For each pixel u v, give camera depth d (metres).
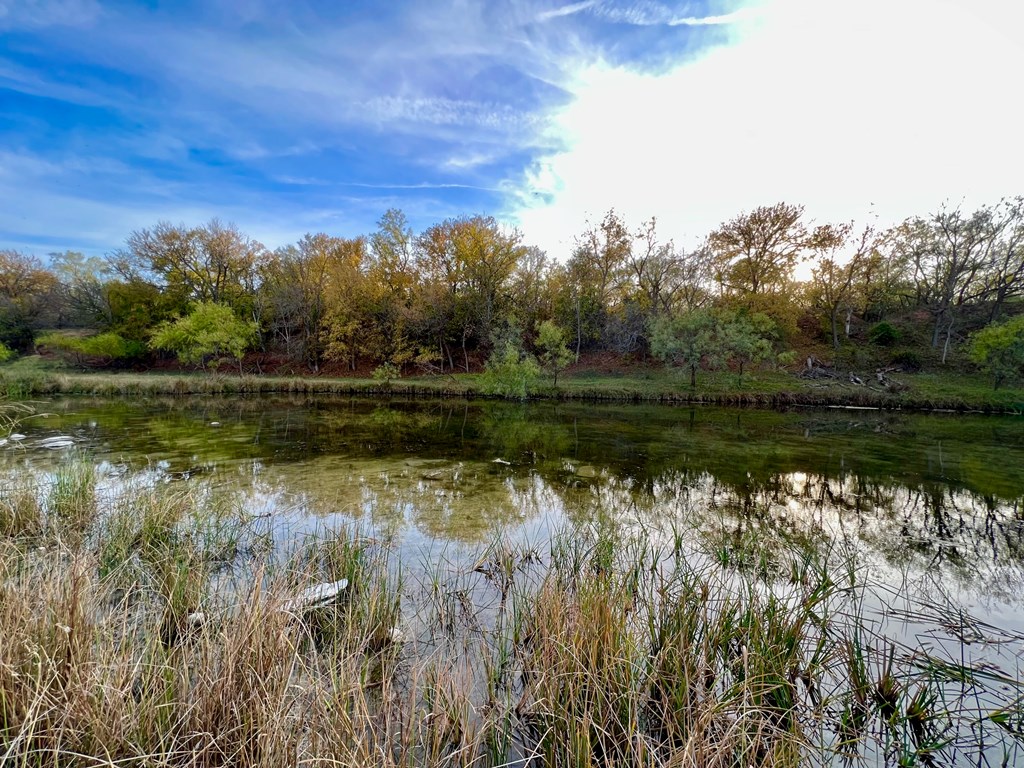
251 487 7.63
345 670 2.72
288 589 3.38
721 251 33.03
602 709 2.66
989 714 2.74
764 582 4.58
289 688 2.49
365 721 2.46
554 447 12.09
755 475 9.30
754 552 5.39
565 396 24.98
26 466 8.32
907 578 4.88
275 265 38.06
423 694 2.66
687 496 7.80
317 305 35.19
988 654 3.45
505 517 6.53
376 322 34.06
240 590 3.39
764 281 31.69
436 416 18.45
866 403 23.11
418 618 3.81
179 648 2.96
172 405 19.62
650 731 2.65
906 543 5.86
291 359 35.91
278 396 24.62
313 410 19.44
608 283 36.41
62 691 2.05
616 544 5.37
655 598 4.01
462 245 34.59
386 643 3.42
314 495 7.32
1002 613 4.19
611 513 6.81
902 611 4.09
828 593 3.70
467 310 34.16
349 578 4.21
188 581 3.63
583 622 3.05
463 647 3.43
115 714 2.08
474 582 4.51
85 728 2.08
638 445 12.52
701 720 2.32
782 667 2.96
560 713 2.58
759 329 26.56
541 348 33.09
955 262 29.66
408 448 11.56
